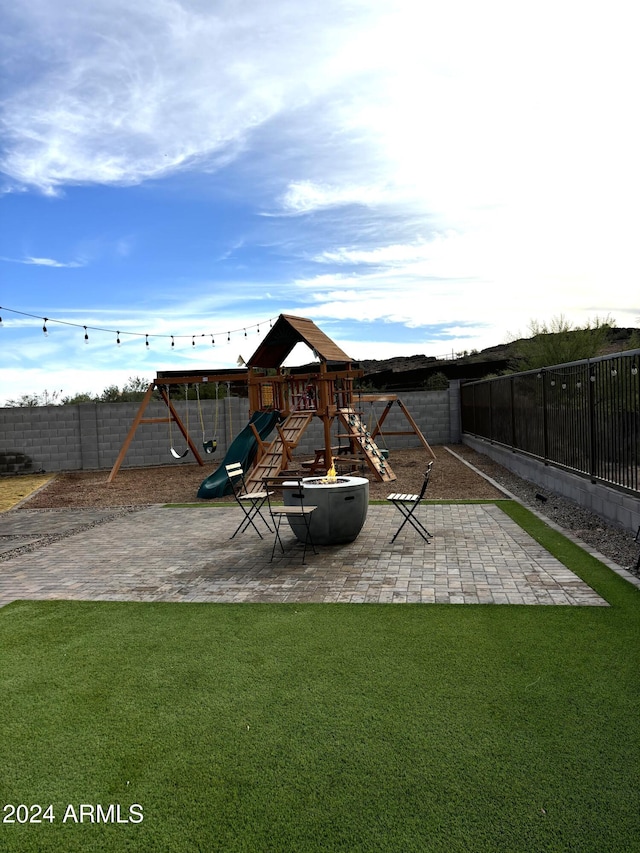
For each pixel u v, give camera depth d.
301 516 7.09
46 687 3.80
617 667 3.66
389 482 12.55
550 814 2.44
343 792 2.63
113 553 7.52
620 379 7.42
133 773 2.86
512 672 3.66
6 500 12.87
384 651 4.07
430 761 2.82
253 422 13.77
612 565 5.87
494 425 15.68
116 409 17.81
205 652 4.23
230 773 2.82
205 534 8.41
